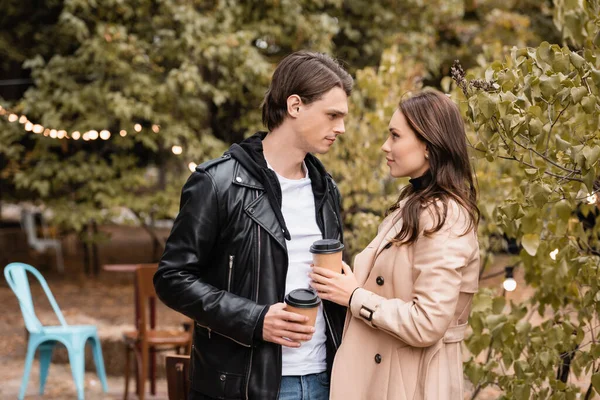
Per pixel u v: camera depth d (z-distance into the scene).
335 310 2.34
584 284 3.09
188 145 9.43
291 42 9.73
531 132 2.43
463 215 2.13
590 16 2.93
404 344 2.18
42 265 13.02
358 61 10.59
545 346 3.12
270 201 2.26
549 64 2.49
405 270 2.15
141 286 5.43
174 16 8.84
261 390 2.16
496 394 5.28
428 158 2.22
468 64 11.39
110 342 6.58
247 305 2.12
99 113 9.26
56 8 10.60
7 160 11.15
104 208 10.19
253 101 10.00
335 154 5.50
